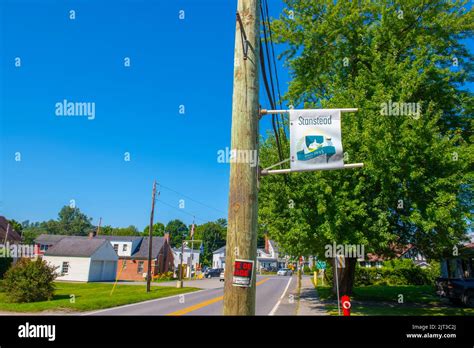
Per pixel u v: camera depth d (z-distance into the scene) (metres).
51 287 20.78
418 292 29.00
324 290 30.88
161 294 26.19
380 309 18.50
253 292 4.11
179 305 19.75
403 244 18.61
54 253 47.03
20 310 16.66
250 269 4.11
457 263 29.22
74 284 38.88
